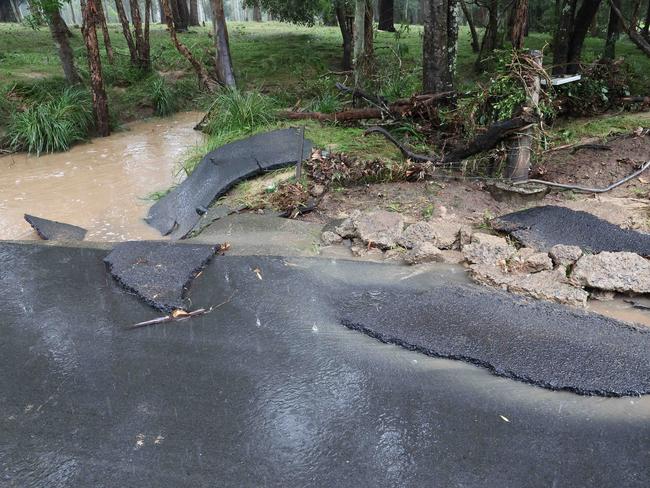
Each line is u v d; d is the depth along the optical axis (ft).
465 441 8.95
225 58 41.81
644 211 16.90
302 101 39.04
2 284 14.61
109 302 13.57
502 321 12.01
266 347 11.58
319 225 17.47
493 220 16.38
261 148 23.12
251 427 9.37
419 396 10.00
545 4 57.00
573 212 16.37
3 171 27.12
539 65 18.30
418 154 22.88
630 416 9.37
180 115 40.75
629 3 53.98
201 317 12.78
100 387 10.49
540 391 10.01
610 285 12.89
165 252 15.84
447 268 14.49
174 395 10.20
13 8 77.92
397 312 12.54
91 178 25.63
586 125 27.07
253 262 15.25
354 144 24.71
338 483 8.23
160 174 26.07
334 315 12.65
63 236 18.26
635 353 10.83
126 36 45.03
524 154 18.65
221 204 19.45
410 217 17.44
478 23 81.66
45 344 11.93
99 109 33.47
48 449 9.00
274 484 8.25
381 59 44.70
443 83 27.17
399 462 8.57
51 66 43.27
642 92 34.06
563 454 8.64
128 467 8.61
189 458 8.75
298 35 67.15
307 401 9.96
